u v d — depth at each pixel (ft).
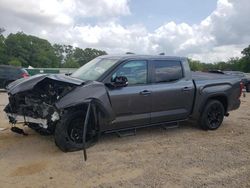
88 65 24.43
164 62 24.38
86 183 15.90
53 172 17.17
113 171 17.43
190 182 16.15
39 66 317.01
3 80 65.82
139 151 20.80
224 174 17.26
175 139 23.84
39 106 20.40
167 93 23.84
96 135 21.53
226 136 25.12
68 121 19.92
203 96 25.99
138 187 15.49
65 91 19.72
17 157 19.30
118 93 21.44
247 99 54.65
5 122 27.99
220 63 234.38
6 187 15.39
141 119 22.81
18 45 305.32
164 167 18.10
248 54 308.19
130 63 22.63
